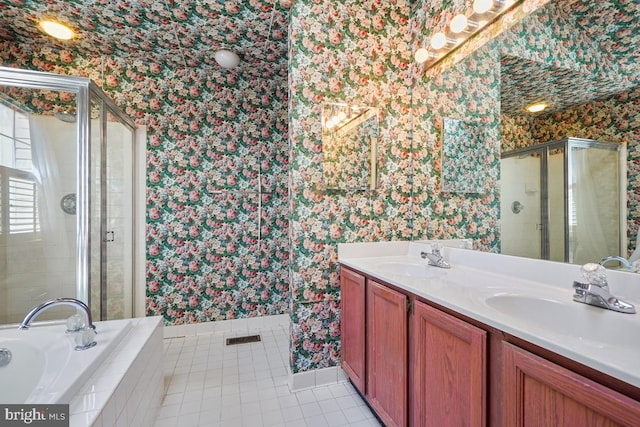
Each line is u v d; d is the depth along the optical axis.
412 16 2.02
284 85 2.91
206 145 2.71
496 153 1.46
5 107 1.99
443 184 1.80
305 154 1.80
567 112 1.13
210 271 2.71
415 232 2.00
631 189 0.92
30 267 2.07
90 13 1.95
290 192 1.86
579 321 0.90
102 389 1.03
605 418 0.55
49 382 1.00
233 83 2.77
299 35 1.78
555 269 1.14
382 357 1.39
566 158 1.13
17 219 2.06
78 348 1.25
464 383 0.91
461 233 1.67
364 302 1.56
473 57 1.61
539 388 0.68
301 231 1.80
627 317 0.80
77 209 1.88
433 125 1.87
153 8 1.90
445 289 1.12
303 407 1.62
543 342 0.66
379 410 1.40
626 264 0.93
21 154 2.02
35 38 2.22
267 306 2.86
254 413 1.57
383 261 1.80
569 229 1.11
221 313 2.74
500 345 0.80
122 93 2.51
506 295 1.06
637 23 0.92
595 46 1.03
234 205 2.78
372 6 1.94
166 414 1.56
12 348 1.29
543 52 1.23
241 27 2.10
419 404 1.12
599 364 0.56
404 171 2.03
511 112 1.38
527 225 1.28
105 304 2.11
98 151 2.01
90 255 1.92
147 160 2.57
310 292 1.82
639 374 0.50
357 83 1.90
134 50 2.39
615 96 0.98
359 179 1.91
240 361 2.15
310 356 1.82
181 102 2.65
